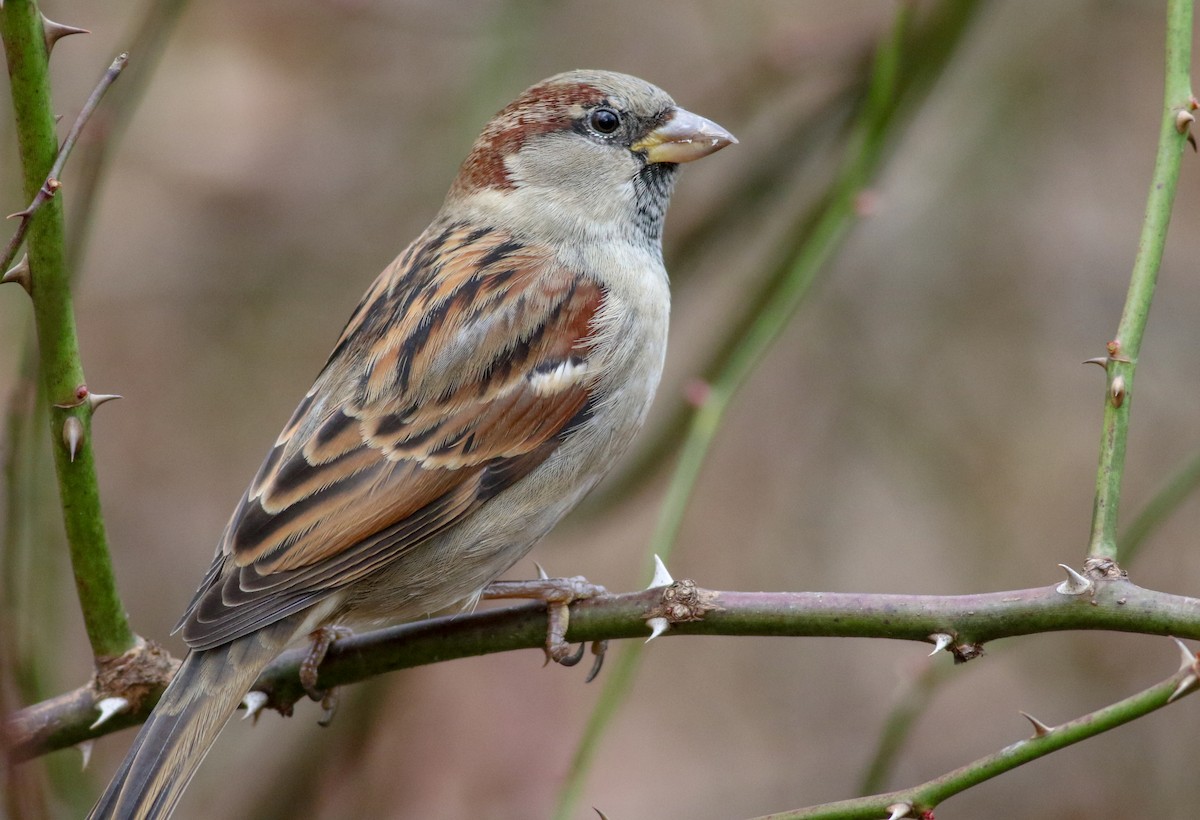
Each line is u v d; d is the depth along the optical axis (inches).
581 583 265.7
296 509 279.4
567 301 305.7
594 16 502.3
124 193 497.0
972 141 484.1
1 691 215.2
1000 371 491.2
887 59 343.9
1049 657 460.8
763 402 504.1
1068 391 488.7
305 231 499.8
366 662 270.1
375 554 282.4
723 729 486.9
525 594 264.8
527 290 304.8
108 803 242.4
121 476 479.8
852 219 341.1
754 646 501.4
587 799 461.4
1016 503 481.4
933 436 489.4
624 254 320.2
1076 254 493.0
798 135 440.5
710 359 398.6
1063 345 491.2
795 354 505.4
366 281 499.5
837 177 386.6
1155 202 240.5
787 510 494.3
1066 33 483.2
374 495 284.4
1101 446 231.6
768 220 458.0
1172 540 460.4
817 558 486.0
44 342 236.1
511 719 451.5
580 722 459.8
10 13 221.3
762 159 442.0
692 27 502.6
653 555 256.5
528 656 463.8
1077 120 490.9
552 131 323.0
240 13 496.4
